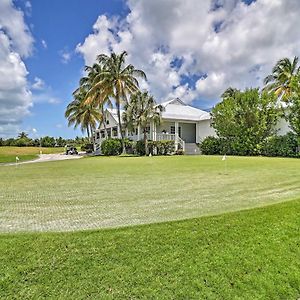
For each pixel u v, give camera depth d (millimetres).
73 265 3092
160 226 4012
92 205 5512
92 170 12945
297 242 3943
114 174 11062
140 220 4379
